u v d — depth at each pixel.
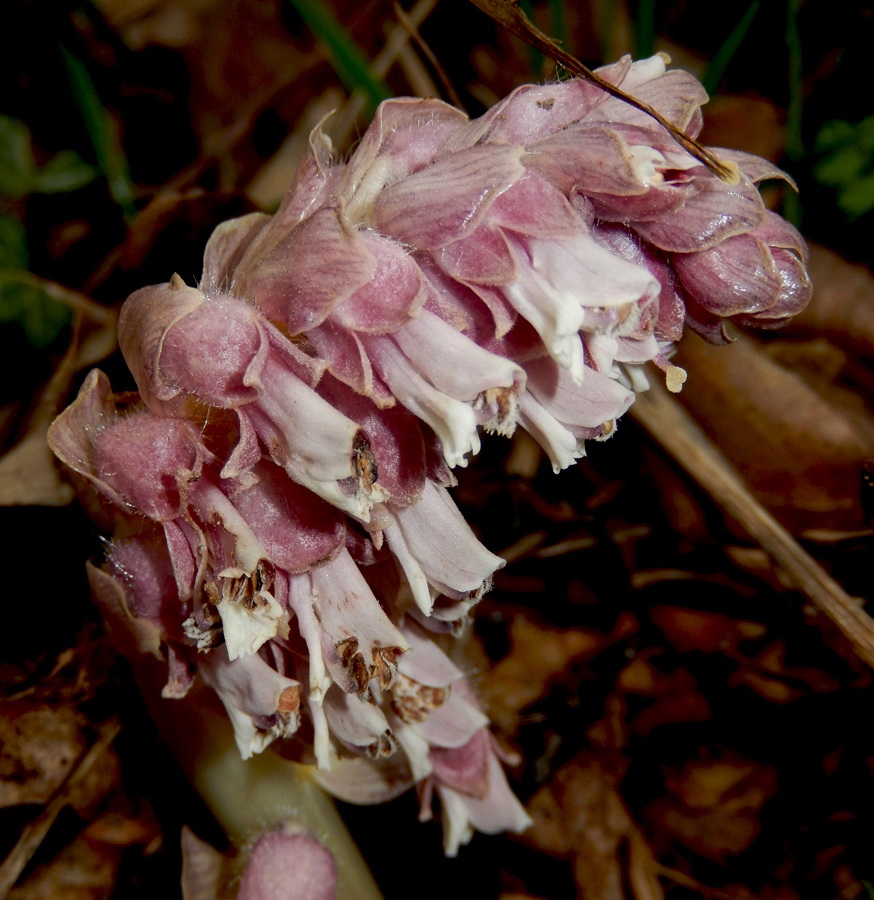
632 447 0.25
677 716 0.24
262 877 0.20
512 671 0.24
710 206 0.16
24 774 0.21
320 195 0.17
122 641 0.18
